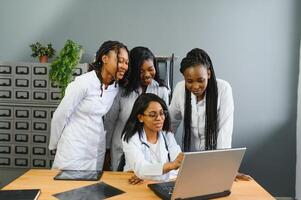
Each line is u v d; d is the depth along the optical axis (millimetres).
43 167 2641
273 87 2982
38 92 2588
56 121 1723
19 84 2590
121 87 1902
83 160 1773
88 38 2955
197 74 1526
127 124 1566
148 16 2943
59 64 2402
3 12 2947
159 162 1478
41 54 2746
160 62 2766
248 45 2959
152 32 2949
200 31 2949
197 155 1091
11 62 2580
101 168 1898
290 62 2967
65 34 2961
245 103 2988
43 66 2574
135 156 1453
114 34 2951
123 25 2949
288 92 2986
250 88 2982
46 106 2592
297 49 2959
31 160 2643
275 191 3053
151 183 1364
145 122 1510
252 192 1307
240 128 3002
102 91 1756
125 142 1529
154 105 1498
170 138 1613
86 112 1741
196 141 1788
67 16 2951
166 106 1581
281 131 3016
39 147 2629
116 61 1695
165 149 1545
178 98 1796
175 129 1929
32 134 2625
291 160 3039
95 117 1778
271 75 2977
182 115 1814
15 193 1215
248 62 2965
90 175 1488
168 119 1604
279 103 2992
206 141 1700
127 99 1899
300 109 2924
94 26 2949
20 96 2600
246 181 1447
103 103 1776
